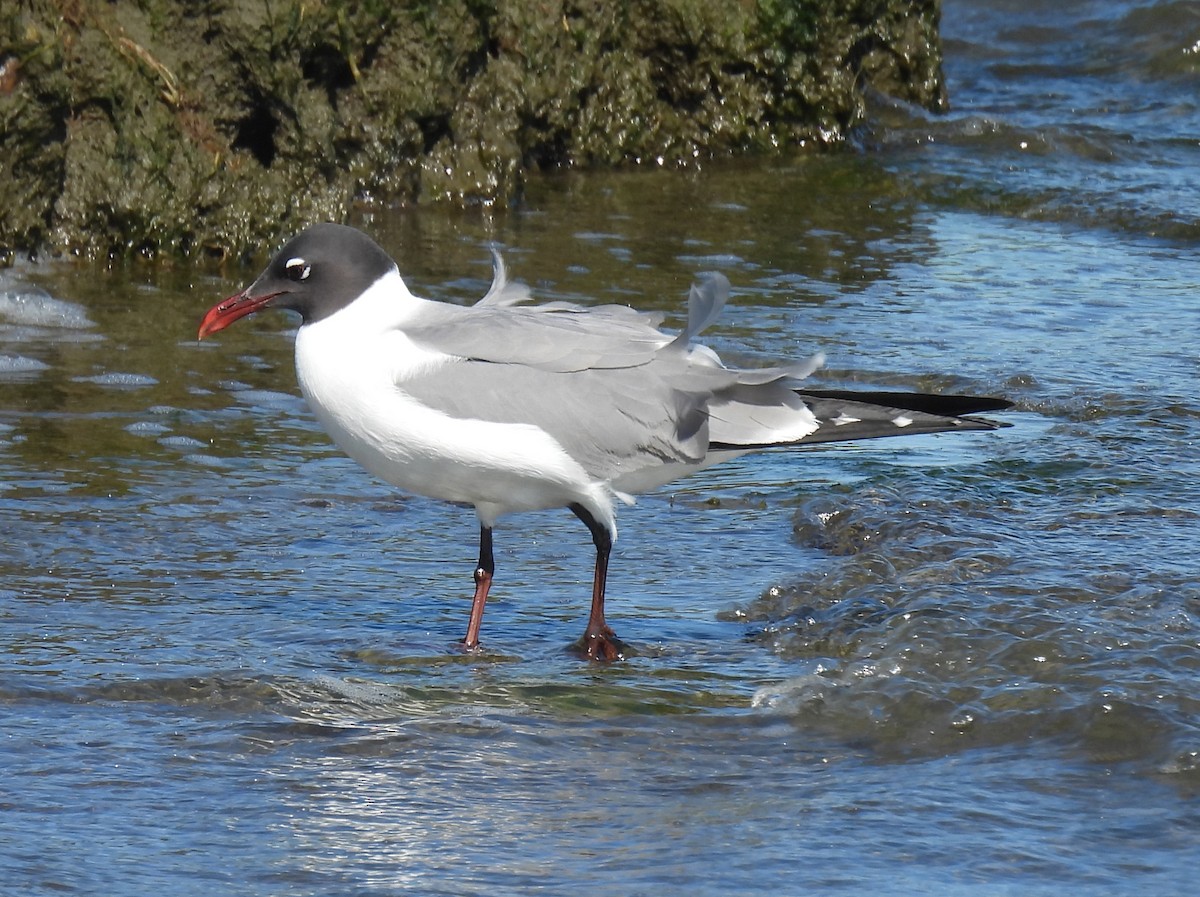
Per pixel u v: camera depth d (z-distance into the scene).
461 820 8.20
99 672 9.84
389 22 21.64
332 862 7.75
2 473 13.29
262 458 14.06
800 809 8.32
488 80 23.25
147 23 19.67
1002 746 9.05
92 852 7.79
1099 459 14.23
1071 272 20.70
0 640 10.28
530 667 10.29
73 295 18.23
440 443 10.38
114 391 15.38
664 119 25.95
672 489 13.87
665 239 21.59
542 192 23.83
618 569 12.09
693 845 7.94
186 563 11.84
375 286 10.73
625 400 10.48
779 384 10.78
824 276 20.20
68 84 18.83
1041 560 11.68
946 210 23.86
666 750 9.05
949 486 13.60
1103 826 8.12
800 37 26.20
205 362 16.34
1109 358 17.25
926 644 10.09
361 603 11.31
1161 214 22.92
